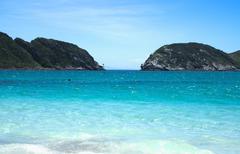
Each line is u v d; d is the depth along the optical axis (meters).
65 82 62.28
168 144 12.23
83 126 16.23
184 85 54.91
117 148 11.83
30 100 27.44
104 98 29.36
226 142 13.08
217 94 34.19
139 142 12.71
